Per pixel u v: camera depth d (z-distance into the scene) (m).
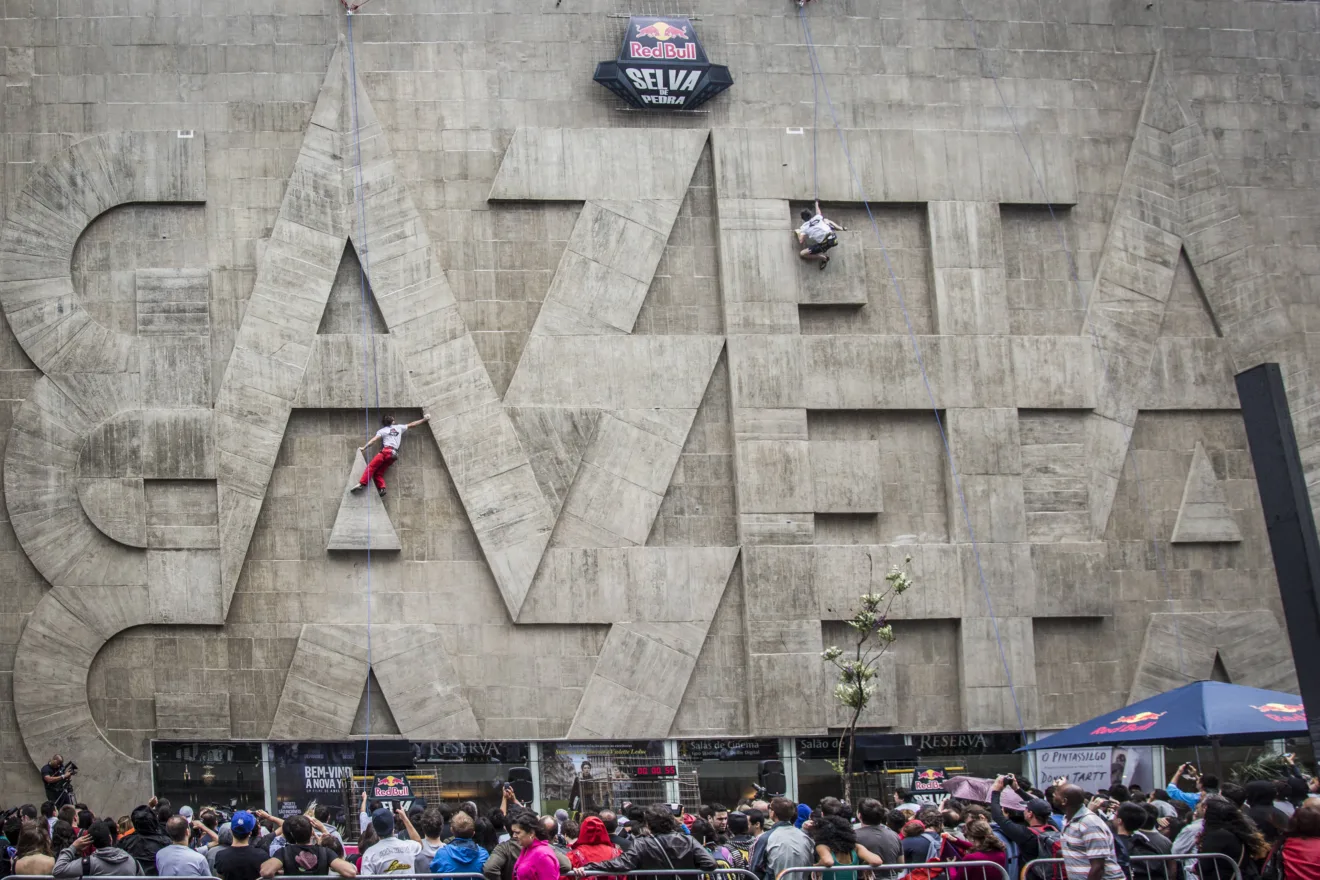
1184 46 37.66
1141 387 36.09
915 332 35.62
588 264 34.41
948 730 34.12
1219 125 37.53
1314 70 38.25
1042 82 36.88
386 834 16.98
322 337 33.28
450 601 33.09
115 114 33.62
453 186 34.34
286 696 32.25
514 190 34.31
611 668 33.16
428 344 33.62
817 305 35.22
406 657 32.69
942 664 34.53
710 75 35.19
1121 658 35.12
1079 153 36.81
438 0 34.84
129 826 20.89
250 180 33.72
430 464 33.47
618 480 33.81
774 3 36.06
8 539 32.38
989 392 35.34
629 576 33.47
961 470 35.00
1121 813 16.86
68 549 32.34
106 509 32.41
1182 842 17.55
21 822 16.97
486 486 33.31
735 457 34.19
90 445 32.53
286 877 15.06
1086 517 35.44
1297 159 37.78
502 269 34.28
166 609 32.31
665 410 34.19
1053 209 36.56
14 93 33.50
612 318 34.34
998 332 35.62
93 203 33.28
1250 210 37.28
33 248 33.06
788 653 33.56
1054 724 34.56
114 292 33.25
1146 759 34.19
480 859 16.05
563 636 33.25
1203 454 36.19
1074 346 35.84
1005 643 34.47
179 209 33.56
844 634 34.22
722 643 33.72
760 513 34.00
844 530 34.69
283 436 33.06
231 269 33.47
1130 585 35.44
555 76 35.00
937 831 17.83
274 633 32.59
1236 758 34.72
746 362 34.47
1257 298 36.88
